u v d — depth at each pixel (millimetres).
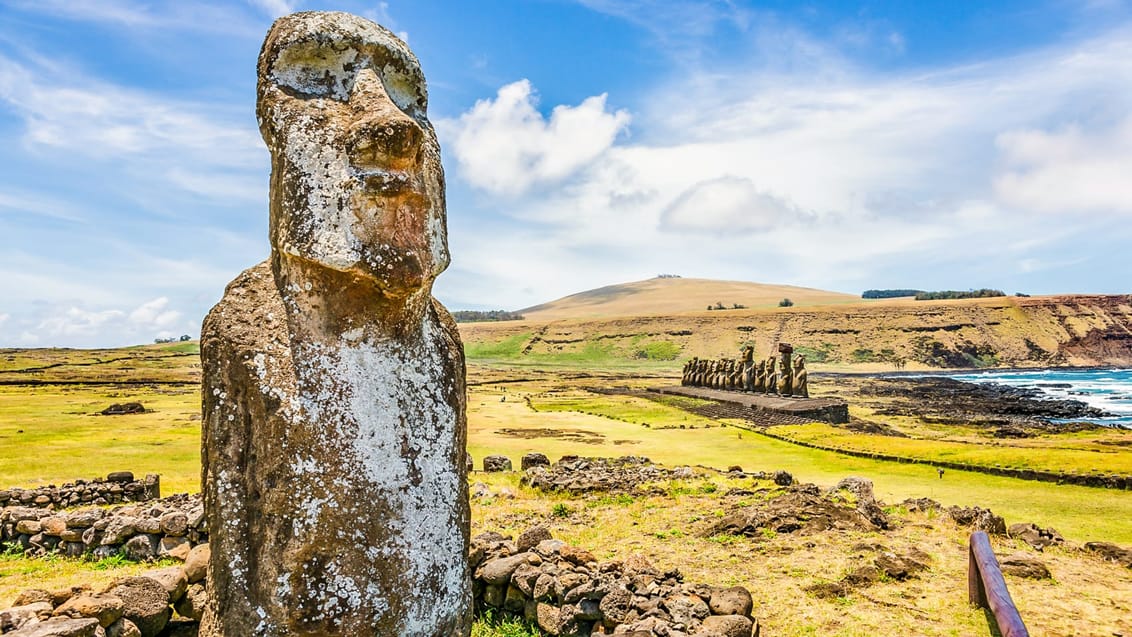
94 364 86375
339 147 3191
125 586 5148
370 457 3092
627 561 7027
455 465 3408
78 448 22734
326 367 3137
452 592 3242
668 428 30531
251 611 3008
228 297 3361
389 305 3268
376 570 3018
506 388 61219
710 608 6121
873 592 7336
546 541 7336
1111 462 16922
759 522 10141
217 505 3098
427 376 3402
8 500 12219
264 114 3441
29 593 5129
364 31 3512
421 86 3701
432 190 3352
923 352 109750
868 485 12227
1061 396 54750
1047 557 8570
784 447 23234
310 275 3191
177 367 83375
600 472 15312
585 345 128500
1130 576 7805
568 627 6098
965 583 7559
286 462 3004
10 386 53812
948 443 22453
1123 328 115625
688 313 137375
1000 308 120812
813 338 117562
